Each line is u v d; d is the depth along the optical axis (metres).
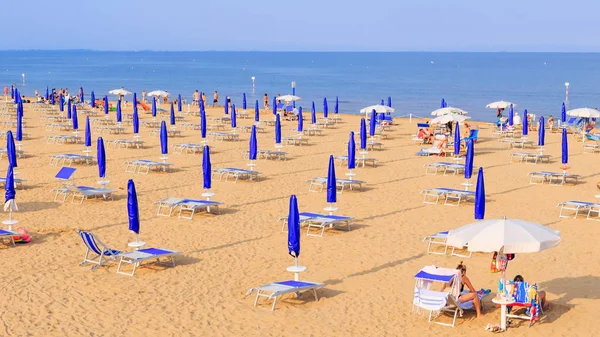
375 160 28.88
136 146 32.66
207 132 38.12
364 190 23.38
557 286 13.76
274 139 36.16
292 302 12.84
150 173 25.91
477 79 115.50
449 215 19.86
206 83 102.88
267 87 93.44
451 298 11.73
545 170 27.41
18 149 29.38
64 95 58.53
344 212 20.17
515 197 22.44
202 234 17.59
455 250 16.31
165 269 14.73
